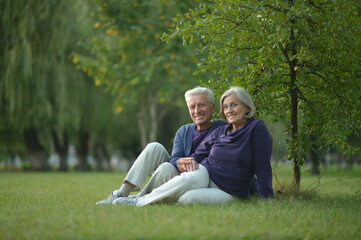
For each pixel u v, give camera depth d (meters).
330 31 5.17
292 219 3.44
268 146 4.45
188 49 15.37
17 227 3.19
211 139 4.75
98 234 2.82
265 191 4.43
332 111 5.30
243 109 4.57
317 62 5.48
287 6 5.09
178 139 5.04
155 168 4.80
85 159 28.67
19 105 18.47
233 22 5.27
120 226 3.07
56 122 22.02
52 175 14.55
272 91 5.57
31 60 17.58
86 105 21.61
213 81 5.64
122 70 16.84
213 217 3.39
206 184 4.47
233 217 3.40
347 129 5.37
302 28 5.19
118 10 14.98
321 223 3.33
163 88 18.78
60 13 18.30
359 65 5.25
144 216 3.44
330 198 5.18
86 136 28.17
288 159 5.54
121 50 16.55
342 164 25.86
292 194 5.14
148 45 16.41
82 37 18.81
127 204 4.32
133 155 39.56
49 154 34.00
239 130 4.50
